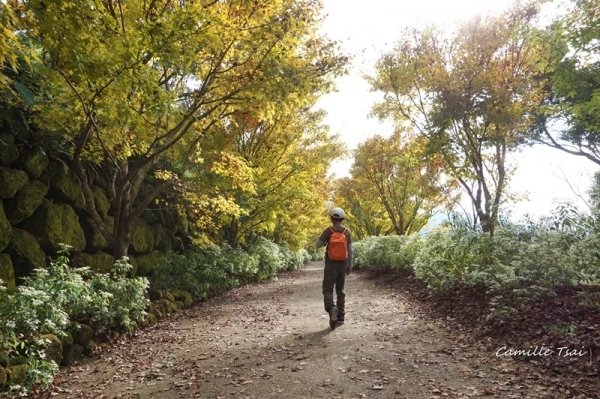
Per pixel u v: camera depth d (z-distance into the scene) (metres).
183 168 10.02
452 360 4.64
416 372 4.30
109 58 4.91
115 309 6.32
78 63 4.71
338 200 23.67
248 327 7.13
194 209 11.80
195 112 8.39
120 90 5.49
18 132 7.40
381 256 15.02
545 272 5.91
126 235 8.46
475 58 8.77
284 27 7.05
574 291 6.26
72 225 8.30
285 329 6.77
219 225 13.76
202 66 8.43
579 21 6.07
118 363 5.24
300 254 29.47
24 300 4.32
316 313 8.28
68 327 5.40
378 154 18.41
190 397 3.94
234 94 7.60
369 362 4.70
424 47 9.92
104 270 9.00
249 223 16.06
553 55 6.50
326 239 6.75
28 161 7.44
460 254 7.84
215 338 6.37
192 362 5.11
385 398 3.66
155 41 5.41
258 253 17.16
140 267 10.64
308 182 16.58
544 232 6.78
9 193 6.87
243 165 10.63
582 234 6.02
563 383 3.70
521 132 9.82
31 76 7.41
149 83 5.26
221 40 6.66
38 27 4.80
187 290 10.59
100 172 9.91
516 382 3.85
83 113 7.02
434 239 9.50
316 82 7.67
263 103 7.68
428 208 17.34
